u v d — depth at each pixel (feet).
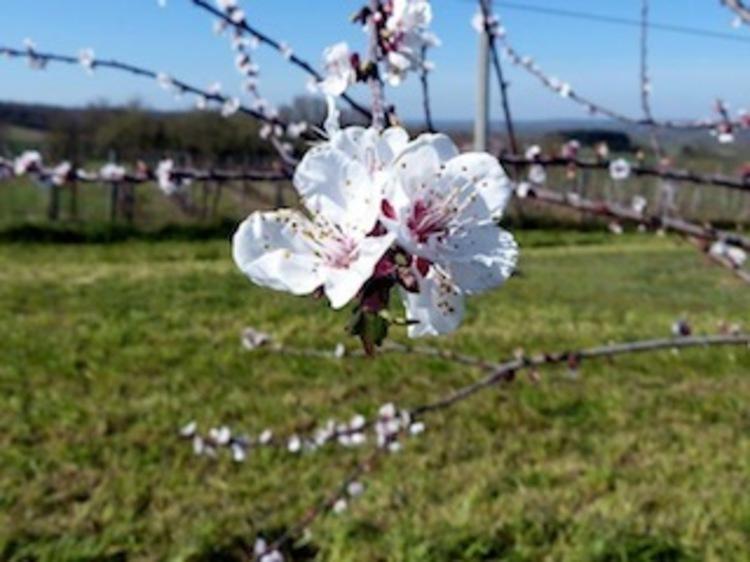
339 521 17.67
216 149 77.87
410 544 16.71
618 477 20.67
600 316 41.47
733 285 53.62
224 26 8.86
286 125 8.07
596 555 16.12
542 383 28.19
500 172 3.22
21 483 20.03
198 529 17.58
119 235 67.56
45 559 16.58
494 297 44.98
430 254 3.09
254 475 20.53
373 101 4.29
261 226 3.09
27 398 26.16
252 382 28.32
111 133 81.66
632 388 28.43
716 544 16.87
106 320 37.09
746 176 7.66
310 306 40.52
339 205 3.09
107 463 21.38
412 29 4.34
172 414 24.89
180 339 33.81
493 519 17.95
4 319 37.11
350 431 13.16
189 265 55.83
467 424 24.49
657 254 67.92
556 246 70.69
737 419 25.71
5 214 70.95
